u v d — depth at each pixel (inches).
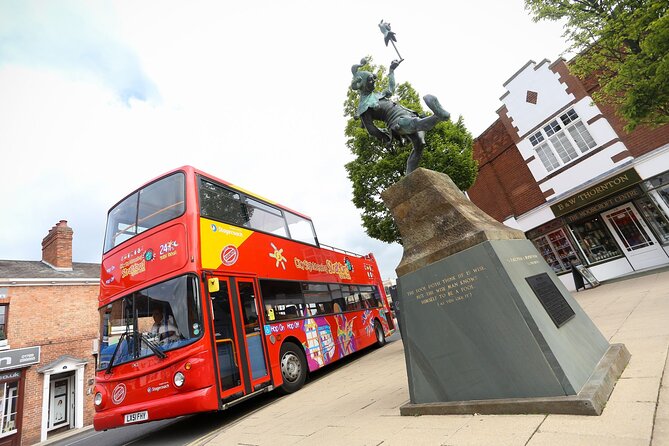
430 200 163.5
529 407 108.5
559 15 317.7
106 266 271.6
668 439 74.0
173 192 264.4
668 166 445.1
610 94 313.6
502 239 142.6
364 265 548.7
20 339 604.1
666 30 236.2
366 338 459.8
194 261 233.0
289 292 330.3
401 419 134.9
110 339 240.2
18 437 555.5
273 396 307.3
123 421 212.5
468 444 96.2
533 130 576.4
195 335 212.5
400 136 192.7
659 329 178.1
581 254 529.7
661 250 461.7
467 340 131.3
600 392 103.8
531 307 121.6
